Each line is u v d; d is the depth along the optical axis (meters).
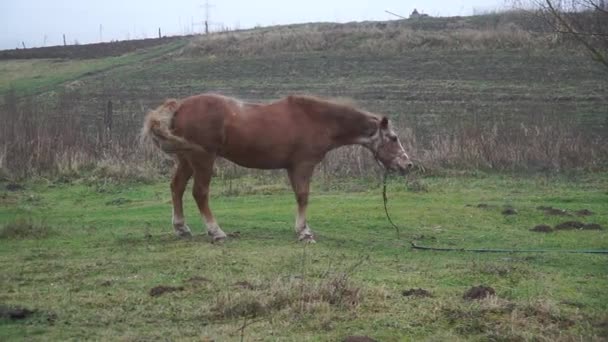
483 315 7.52
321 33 44.00
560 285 8.91
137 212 14.77
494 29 40.97
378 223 13.22
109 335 6.97
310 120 11.83
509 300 8.05
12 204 16.05
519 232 12.54
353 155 19.02
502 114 26.72
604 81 31.80
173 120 11.34
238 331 7.05
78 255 10.35
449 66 36.59
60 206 15.91
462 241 11.79
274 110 11.71
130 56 48.09
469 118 25.66
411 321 7.40
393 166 12.23
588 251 10.84
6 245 11.09
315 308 7.59
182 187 11.84
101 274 9.19
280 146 11.62
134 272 9.28
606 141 20.95
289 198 16.22
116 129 23.39
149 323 7.32
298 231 11.63
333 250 10.79
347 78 35.91
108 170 19.17
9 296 8.17
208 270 9.35
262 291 8.09
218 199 16.34
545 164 19.34
